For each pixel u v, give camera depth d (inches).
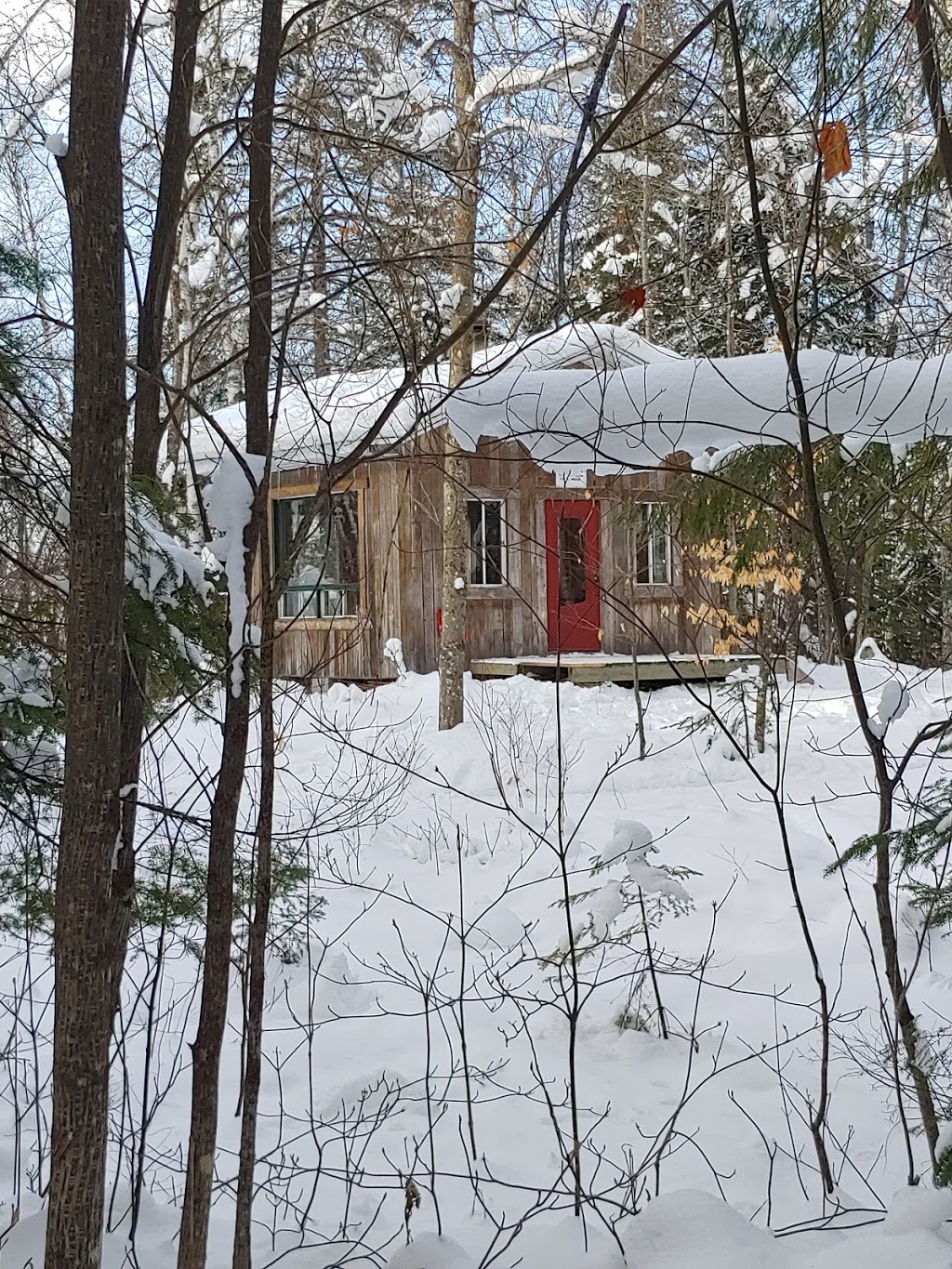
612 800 341.7
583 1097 160.9
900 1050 156.3
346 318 133.2
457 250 194.4
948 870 209.6
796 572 320.2
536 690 506.9
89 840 81.4
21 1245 110.3
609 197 306.7
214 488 100.2
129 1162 131.1
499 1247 117.3
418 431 126.3
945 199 143.2
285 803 314.0
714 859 273.0
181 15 114.3
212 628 110.4
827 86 118.6
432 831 309.1
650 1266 104.4
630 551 537.0
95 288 79.7
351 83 155.3
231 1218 128.5
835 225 142.4
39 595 123.1
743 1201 129.3
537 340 109.7
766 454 160.2
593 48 179.9
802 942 222.4
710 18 104.0
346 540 574.6
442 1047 180.2
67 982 81.7
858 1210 118.0
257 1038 104.1
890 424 136.8
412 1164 140.1
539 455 136.9
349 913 244.8
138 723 105.1
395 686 524.1
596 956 219.6
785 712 437.4
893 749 375.9
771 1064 170.6
